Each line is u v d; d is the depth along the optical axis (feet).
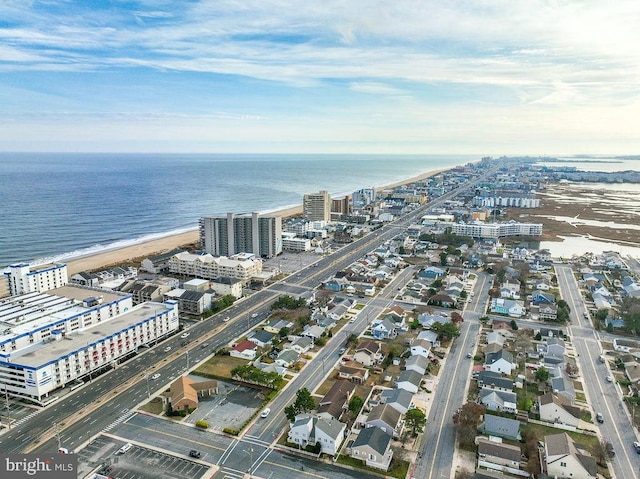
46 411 469.98
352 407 471.62
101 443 418.51
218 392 511.40
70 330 609.83
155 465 389.60
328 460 401.90
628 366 566.36
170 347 626.23
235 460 399.03
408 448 419.54
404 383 517.55
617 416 473.67
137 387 520.83
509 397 486.79
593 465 378.53
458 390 520.42
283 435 435.53
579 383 541.75
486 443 406.41
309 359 594.24
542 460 395.96
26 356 506.07
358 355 583.99
